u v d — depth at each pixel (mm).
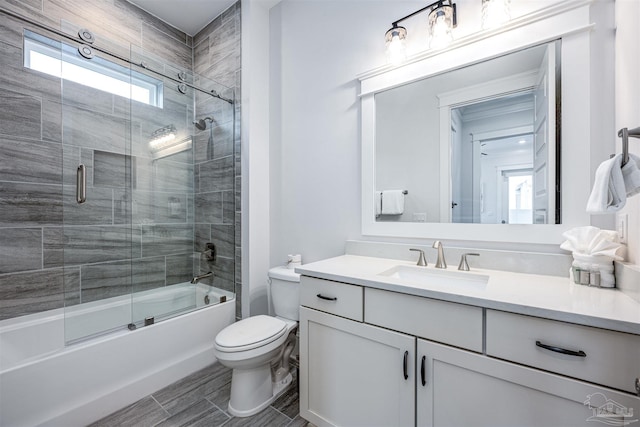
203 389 1630
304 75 1979
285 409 1459
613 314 684
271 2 2129
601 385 686
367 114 1669
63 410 1287
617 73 1008
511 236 1239
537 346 762
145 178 2145
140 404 1495
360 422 1130
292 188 2051
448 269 1295
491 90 1298
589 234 988
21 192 1695
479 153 1329
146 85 2133
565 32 1109
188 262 2377
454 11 1365
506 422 816
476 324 860
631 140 921
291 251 2055
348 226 1771
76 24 1890
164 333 1688
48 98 1788
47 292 1771
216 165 2250
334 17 1824
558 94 1134
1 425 1134
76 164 1850
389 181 1598
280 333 1469
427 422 958
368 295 1097
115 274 2008
